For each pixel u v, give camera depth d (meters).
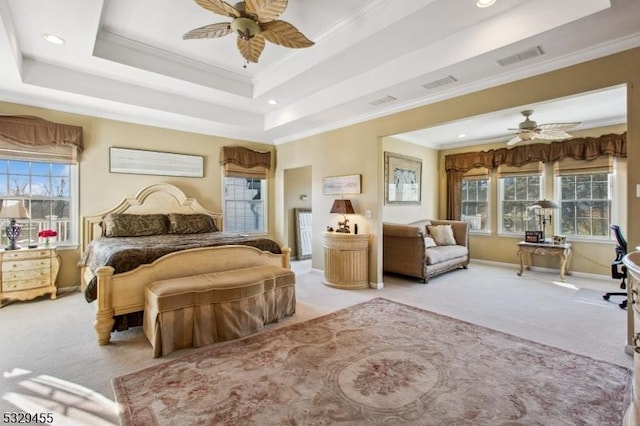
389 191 6.08
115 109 4.60
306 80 4.15
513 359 2.52
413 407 1.92
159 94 4.60
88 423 1.79
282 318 3.45
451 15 2.75
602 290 4.65
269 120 5.67
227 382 2.19
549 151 5.91
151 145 5.21
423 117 4.13
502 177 6.60
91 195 4.66
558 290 4.65
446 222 6.60
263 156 6.52
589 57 2.82
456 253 5.84
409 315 3.55
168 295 2.62
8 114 4.04
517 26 2.66
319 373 2.31
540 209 6.04
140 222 4.61
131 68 3.84
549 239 5.78
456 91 3.73
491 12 2.72
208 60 4.13
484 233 6.92
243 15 2.45
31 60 3.65
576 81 2.91
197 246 3.45
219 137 6.02
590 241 5.51
